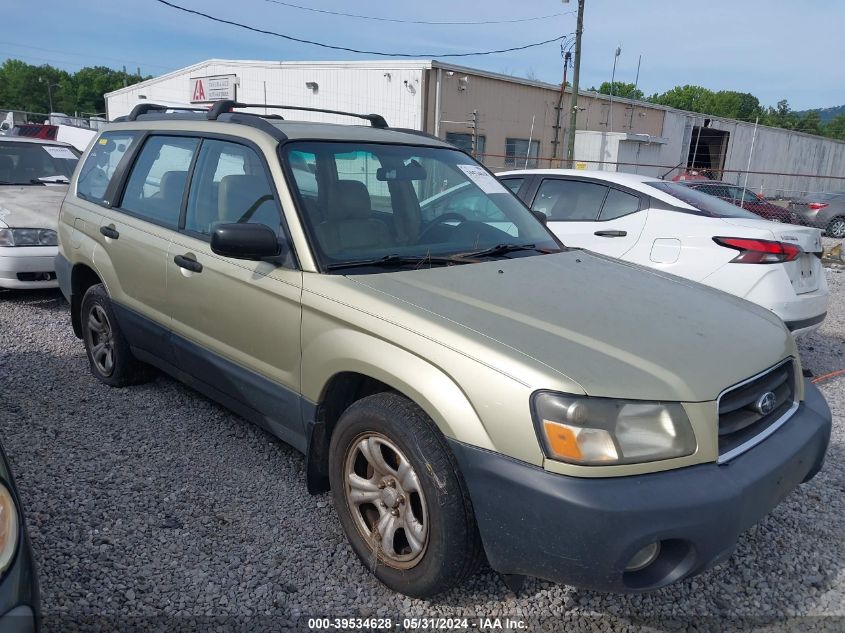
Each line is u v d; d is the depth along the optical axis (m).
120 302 4.32
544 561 2.25
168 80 30.64
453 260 3.28
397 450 2.64
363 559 2.86
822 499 3.68
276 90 25.84
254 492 3.50
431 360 2.50
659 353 2.51
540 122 27.12
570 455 2.21
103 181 4.73
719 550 2.29
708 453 2.34
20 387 4.71
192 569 2.88
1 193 7.41
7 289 7.26
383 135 3.92
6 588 1.83
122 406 4.46
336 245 3.13
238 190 3.50
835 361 6.41
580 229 6.20
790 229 5.39
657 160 29.53
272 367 3.21
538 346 2.43
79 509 3.27
